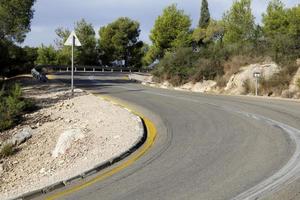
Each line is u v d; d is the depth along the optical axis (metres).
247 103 19.00
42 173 11.35
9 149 14.31
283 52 29.33
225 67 32.88
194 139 11.46
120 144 11.41
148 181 7.96
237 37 54.00
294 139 10.66
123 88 30.27
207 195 6.90
